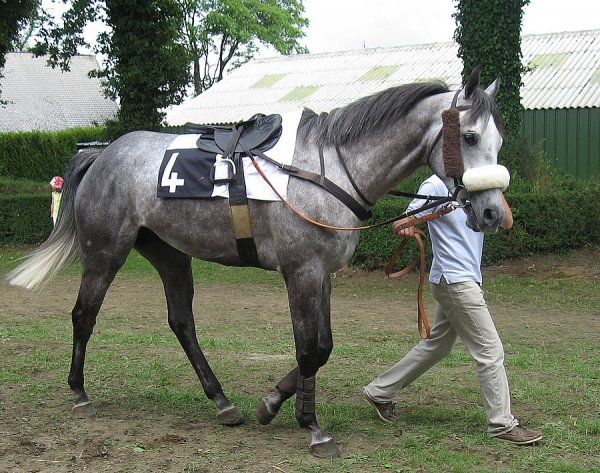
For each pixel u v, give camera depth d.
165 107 18.42
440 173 4.13
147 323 8.38
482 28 12.73
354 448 4.29
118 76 18.03
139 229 4.91
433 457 4.09
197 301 9.95
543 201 12.35
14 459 4.12
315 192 4.23
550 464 4.00
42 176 29.36
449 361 6.41
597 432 4.49
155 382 5.83
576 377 5.87
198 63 40.22
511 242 12.16
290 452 4.24
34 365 6.29
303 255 4.24
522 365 6.23
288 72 26.38
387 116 4.23
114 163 4.91
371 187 4.29
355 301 10.02
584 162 17.69
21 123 34.38
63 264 5.14
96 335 7.57
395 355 6.68
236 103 24.50
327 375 6.01
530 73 20.31
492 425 4.34
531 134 18.27
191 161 4.59
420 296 4.60
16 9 19.27
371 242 12.05
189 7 27.14
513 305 9.47
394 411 4.83
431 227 4.42
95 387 5.66
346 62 25.89
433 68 23.14
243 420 4.80
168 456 4.18
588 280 10.99
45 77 37.22
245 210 4.38
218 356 6.70
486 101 3.98
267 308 9.43
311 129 4.45
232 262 4.60
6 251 15.74
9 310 9.16
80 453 4.22
